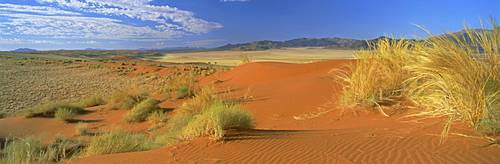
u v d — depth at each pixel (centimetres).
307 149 446
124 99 1775
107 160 515
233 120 630
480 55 511
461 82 496
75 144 961
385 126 568
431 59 568
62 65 6988
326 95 1146
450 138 414
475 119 454
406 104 762
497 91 451
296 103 1140
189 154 479
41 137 1106
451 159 337
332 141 480
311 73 1848
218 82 2341
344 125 708
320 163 374
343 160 375
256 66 2381
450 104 528
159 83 4016
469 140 394
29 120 1420
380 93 841
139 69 6091
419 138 438
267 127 831
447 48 538
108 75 5228
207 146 512
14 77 4634
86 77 4919
